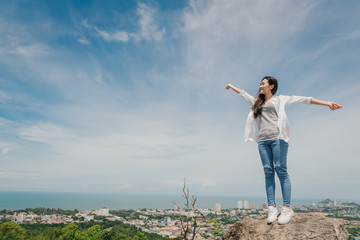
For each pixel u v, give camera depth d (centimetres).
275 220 336
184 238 256
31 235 4928
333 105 311
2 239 4322
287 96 352
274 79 372
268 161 349
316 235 288
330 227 294
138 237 4375
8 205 19438
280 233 308
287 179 333
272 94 377
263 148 354
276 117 351
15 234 4522
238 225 386
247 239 341
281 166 333
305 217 326
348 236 299
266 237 314
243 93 399
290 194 330
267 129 350
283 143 337
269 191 347
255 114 374
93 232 5212
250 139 386
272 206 341
